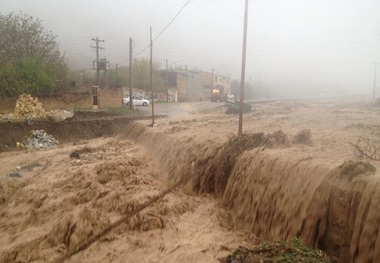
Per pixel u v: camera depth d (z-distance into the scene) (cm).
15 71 3125
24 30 3800
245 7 1063
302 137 1084
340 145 1008
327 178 634
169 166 1311
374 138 1172
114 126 2808
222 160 1023
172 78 6588
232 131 1541
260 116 2528
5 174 1538
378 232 495
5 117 2473
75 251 793
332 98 7081
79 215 926
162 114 3469
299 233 639
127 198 1008
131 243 793
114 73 5722
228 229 806
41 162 1755
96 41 4300
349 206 562
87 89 3956
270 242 591
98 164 1442
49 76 3438
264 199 770
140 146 1902
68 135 2544
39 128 2452
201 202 978
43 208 1059
